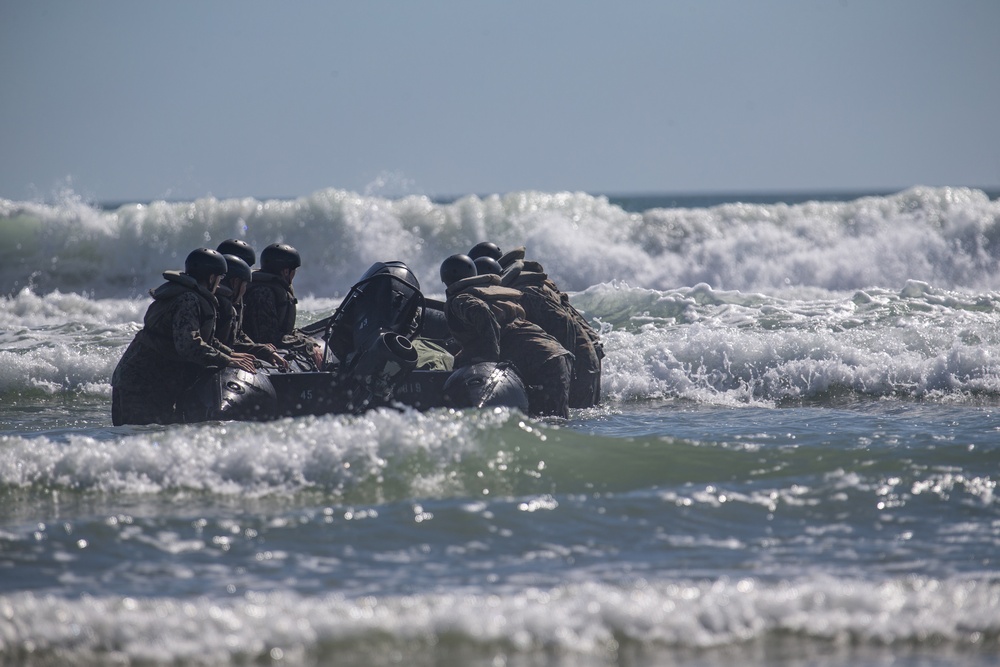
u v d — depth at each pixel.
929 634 15.22
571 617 15.38
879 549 18.97
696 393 42.00
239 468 23.50
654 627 15.26
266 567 18.23
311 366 36.72
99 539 19.53
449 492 22.70
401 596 16.62
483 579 17.52
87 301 65.81
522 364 35.53
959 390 40.53
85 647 14.65
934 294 52.81
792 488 22.48
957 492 22.20
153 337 32.81
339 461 23.69
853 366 42.69
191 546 19.28
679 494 22.06
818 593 16.20
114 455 23.62
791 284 80.44
